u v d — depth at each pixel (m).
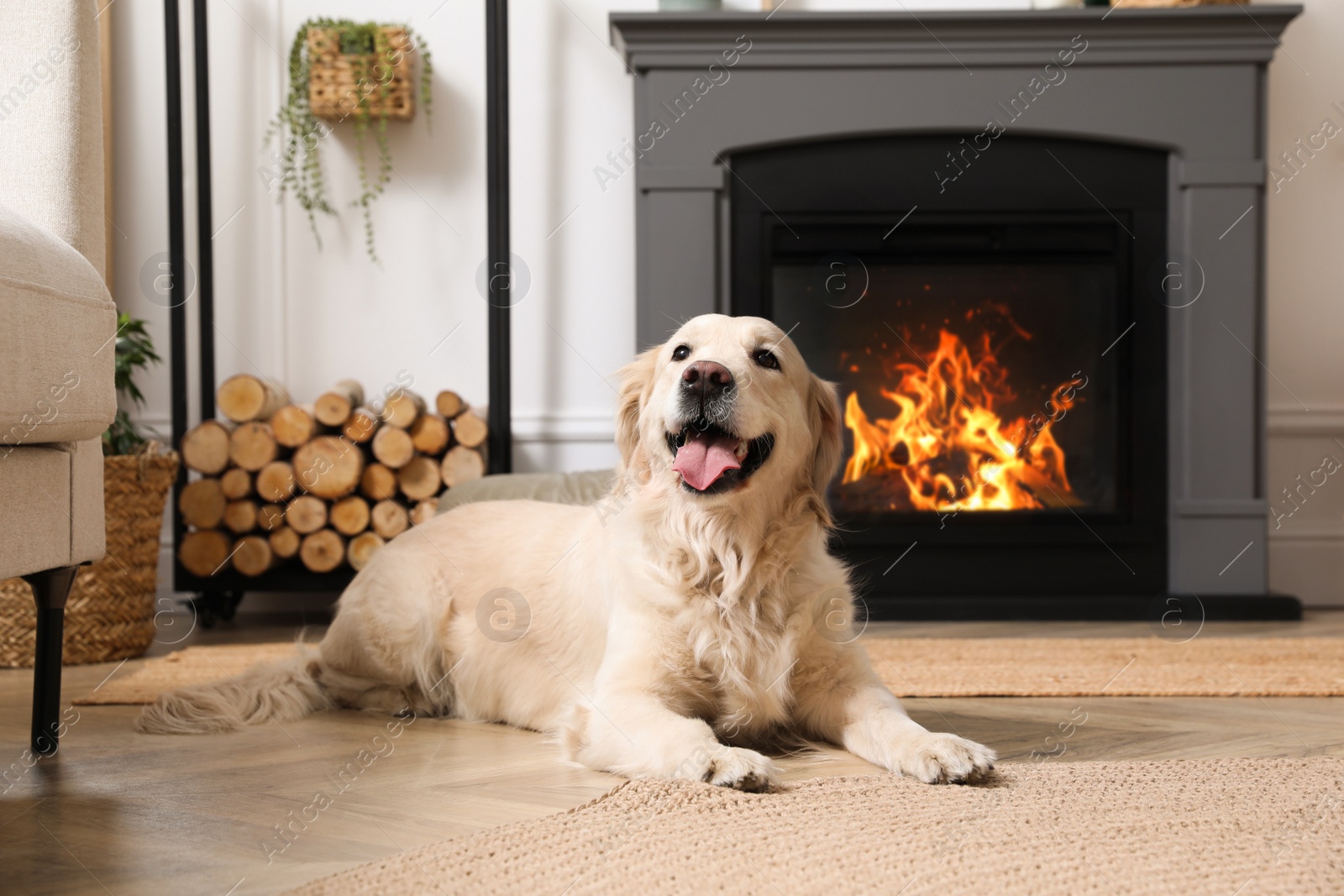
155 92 3.58
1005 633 2.93
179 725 1.73
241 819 1.21
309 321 3.58
